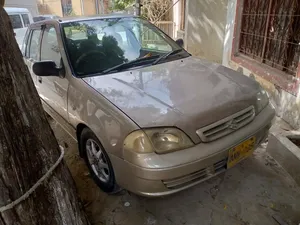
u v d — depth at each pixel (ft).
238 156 6.61
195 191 7.57
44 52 10.01
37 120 4.54
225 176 8.08
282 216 6.59
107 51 8.80
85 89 7.23
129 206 7.20
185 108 6.16
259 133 7.06
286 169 8.14
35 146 4.42
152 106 6.21
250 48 14.93
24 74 4.39
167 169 5.58
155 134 5.74
